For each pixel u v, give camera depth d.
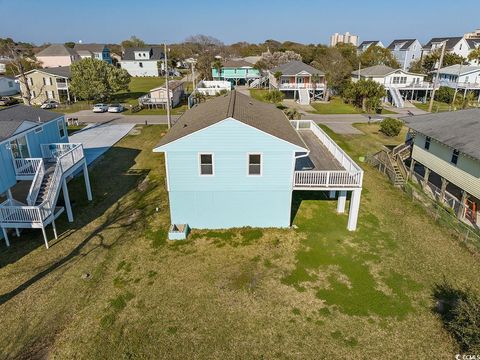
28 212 15.32
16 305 12.38
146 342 10.86
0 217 15.45
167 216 18.72
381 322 11.62
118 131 37.94
